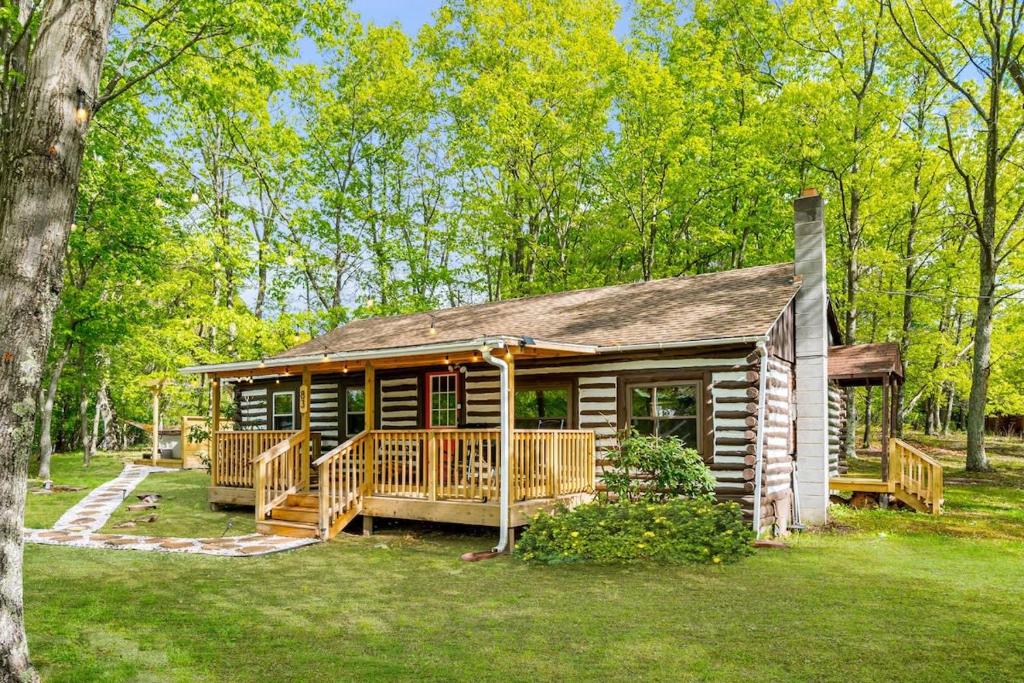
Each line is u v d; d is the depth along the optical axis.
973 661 5.48
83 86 4.63
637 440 11.12
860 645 5.85
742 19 26.39
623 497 11.02
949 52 23.62
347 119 28.88
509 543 10.09
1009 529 12.31
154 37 15.53
